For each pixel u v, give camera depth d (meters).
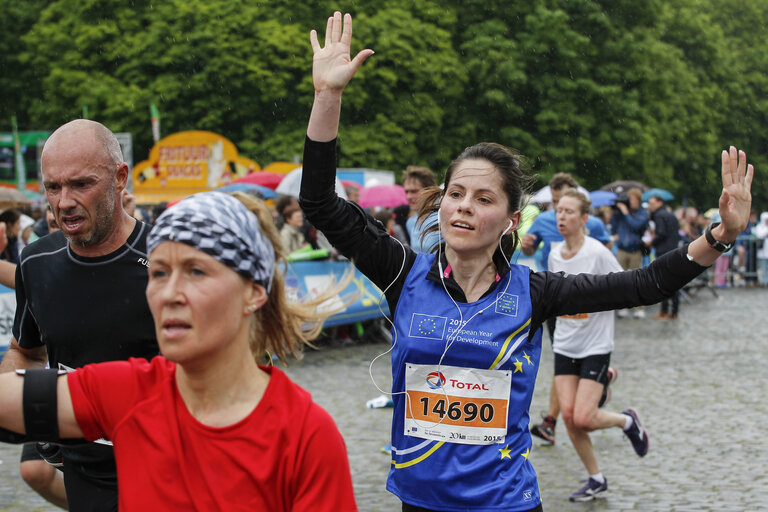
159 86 22.42
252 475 1.67
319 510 1.66
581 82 25.11
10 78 25.64
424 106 23.52
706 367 10.04
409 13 23.59
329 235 2.86
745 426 7.15
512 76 24.19
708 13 37.72
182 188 18.55
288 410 1.71
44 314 2.86
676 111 29.12
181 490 1.68
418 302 2.87
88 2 23.30
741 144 35.97
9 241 8.63
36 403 1.75
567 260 5.93
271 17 22.94
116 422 1.75
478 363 2.79
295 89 23.02
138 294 2.83
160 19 23.03
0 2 25.52
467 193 2.81
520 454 2.81
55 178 2.74
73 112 23.56
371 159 22.83
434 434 2.80
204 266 1.64
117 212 2.83
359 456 6.14
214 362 1.69
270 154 22.23
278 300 1.87
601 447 6.59
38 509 5.01
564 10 25.72
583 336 5.41
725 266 22.67
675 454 6.32
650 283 2.77
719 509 5.04
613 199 15.84
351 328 11.80
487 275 2.88
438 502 2.78
